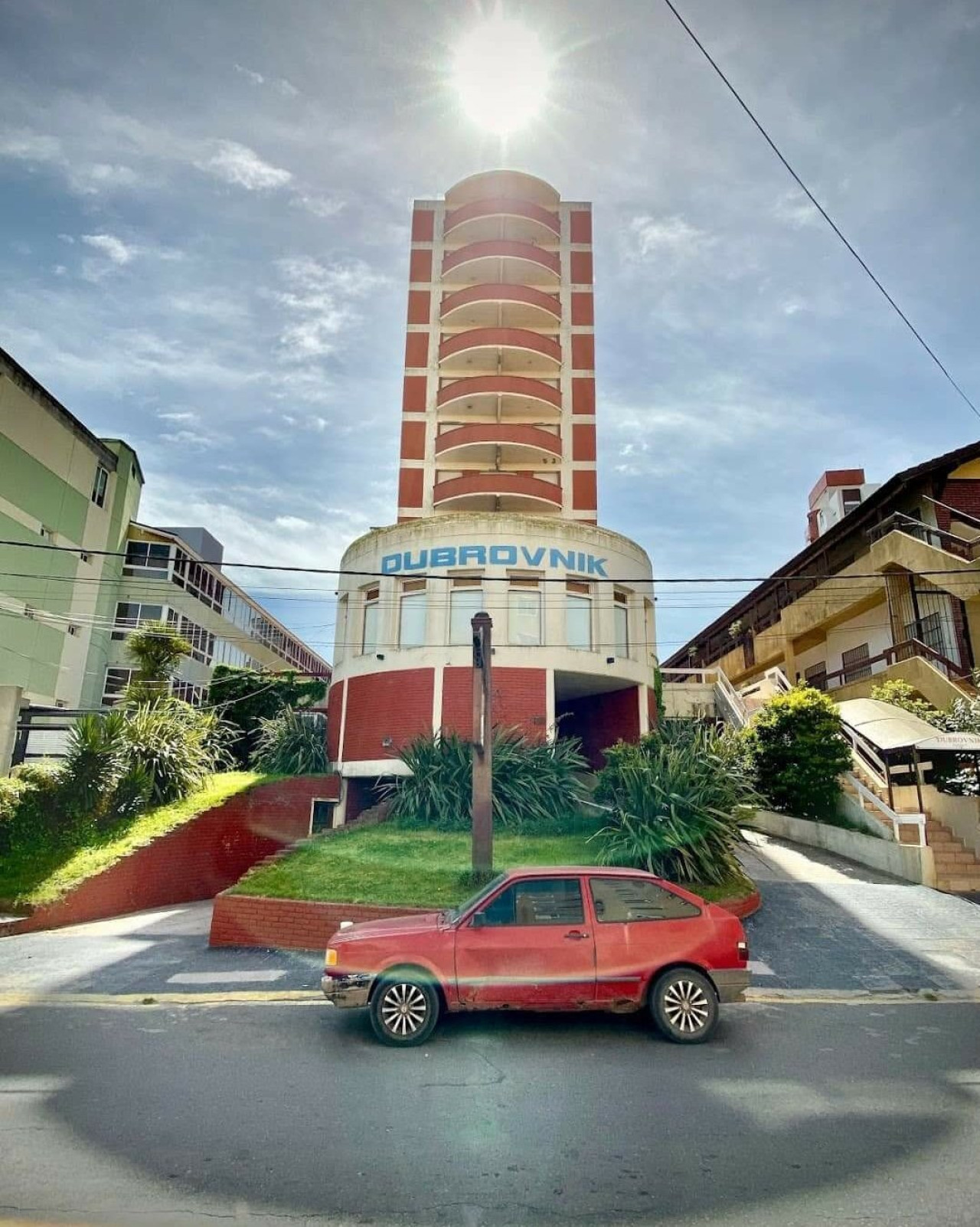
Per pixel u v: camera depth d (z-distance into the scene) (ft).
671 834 39.01
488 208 123.24
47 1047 21.62
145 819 49.26
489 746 38.50
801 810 57.82
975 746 46.19
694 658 141.69
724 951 22.82
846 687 80.38
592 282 128.36
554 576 62.69
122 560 109.19
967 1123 16.33
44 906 38.86
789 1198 13.15
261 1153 14.84
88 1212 12.58
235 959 32.48
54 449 94.32
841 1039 22.67
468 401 115.75
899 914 38.52
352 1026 23.77
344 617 67.87
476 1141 15.42
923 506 72.74
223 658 131.75
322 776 61.62
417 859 40.60
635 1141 15.40
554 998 22.12
